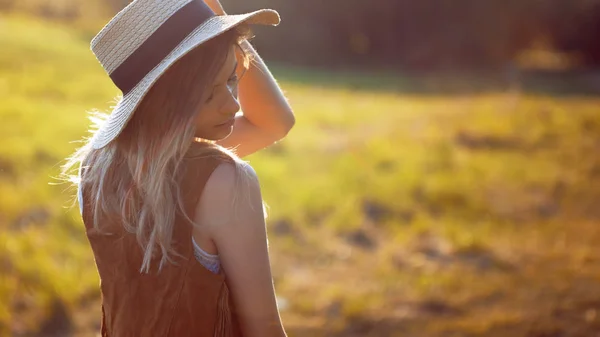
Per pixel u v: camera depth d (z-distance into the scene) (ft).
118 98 6.20
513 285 19.27
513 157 36.78
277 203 25.20
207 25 5.06
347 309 17.39
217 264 5.21
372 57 111.04
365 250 22.25
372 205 26.43
